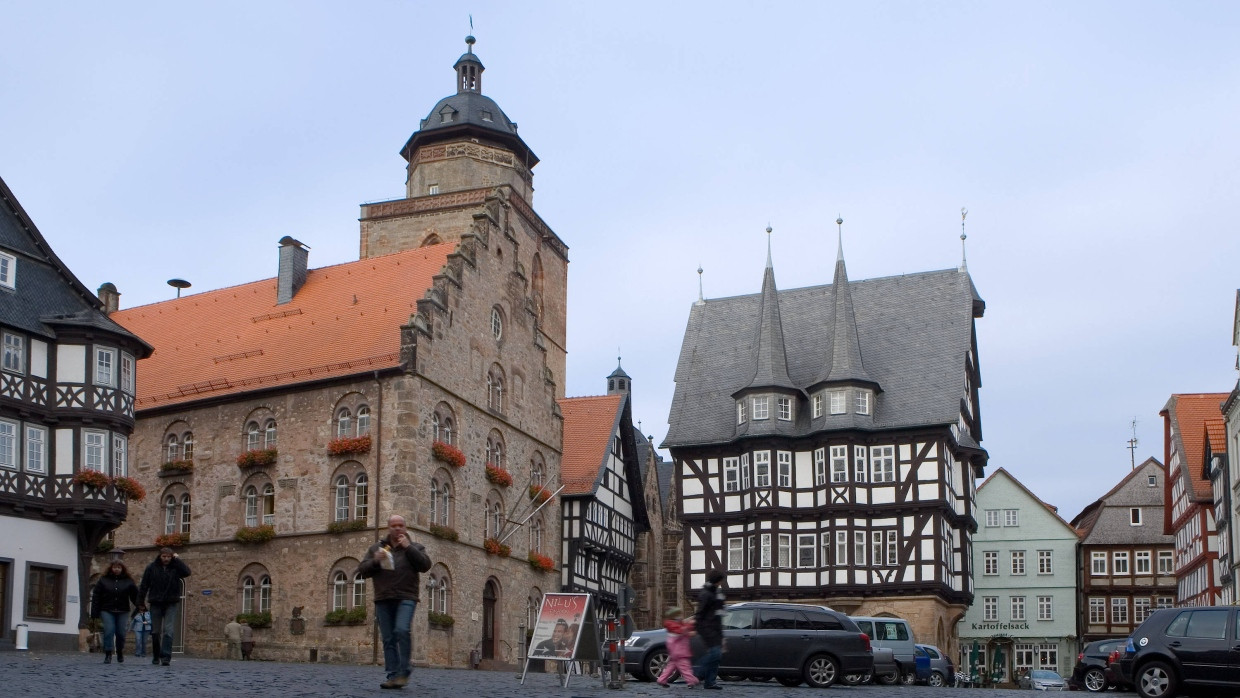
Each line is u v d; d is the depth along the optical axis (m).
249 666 32.50
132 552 52.66
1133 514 87.00
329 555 47.97
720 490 68.00
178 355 56.03
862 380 66.12
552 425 60.03
